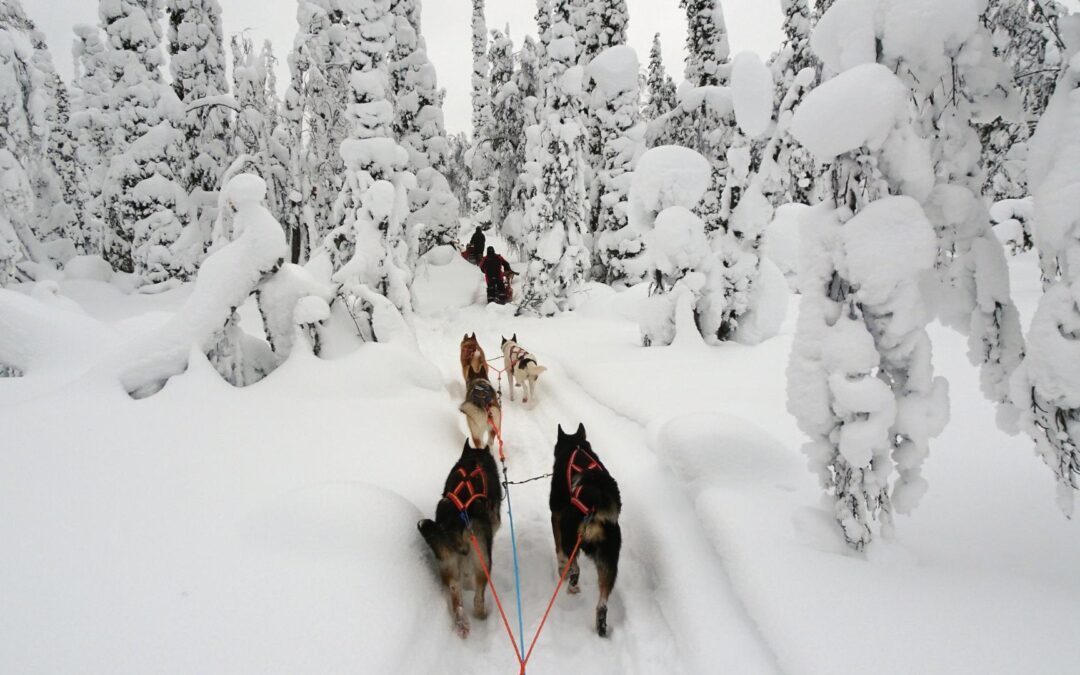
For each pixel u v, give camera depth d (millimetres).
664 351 9242
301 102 20188
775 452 4648
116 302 16031
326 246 11992
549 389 8773
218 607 3043
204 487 4336
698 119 16078
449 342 13102
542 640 3652
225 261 6516
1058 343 2543
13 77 13391
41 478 4203
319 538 3623
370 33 11531
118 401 5629
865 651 2594
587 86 19109
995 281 3072
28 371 7676
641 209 9859
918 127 3135
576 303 15797
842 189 3074
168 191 17781
